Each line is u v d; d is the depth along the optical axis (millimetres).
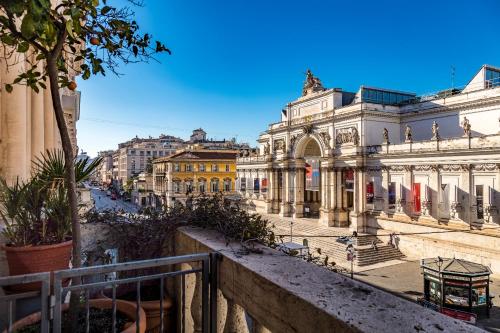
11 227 5215
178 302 5676
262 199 56531
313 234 39781
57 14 4207
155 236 6199
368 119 38500
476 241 28484
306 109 47500
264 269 3502
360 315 2484
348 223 41531
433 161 31906
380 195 37062
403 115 39531
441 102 35969
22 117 7762
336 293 2896
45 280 3287
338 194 41562
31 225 5238
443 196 31266
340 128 41312
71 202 4191
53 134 13094
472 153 28719
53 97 4129
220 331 4320
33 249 4746
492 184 27734
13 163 7574
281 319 3021
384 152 36312
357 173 38688
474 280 20109
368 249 33250
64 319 4480
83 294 5500
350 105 39625
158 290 6426
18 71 7695
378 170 37344
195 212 6188
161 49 5227
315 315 2633
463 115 34031
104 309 4840
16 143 7633
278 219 48812
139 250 6246
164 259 3814
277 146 53188
